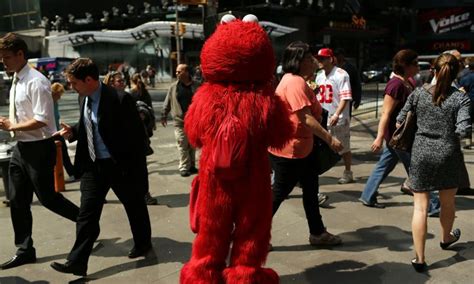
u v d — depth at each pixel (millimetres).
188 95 6957
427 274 3723
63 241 4625
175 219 5184
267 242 2928
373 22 44719
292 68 3805
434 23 45531
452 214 4016
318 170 4137
